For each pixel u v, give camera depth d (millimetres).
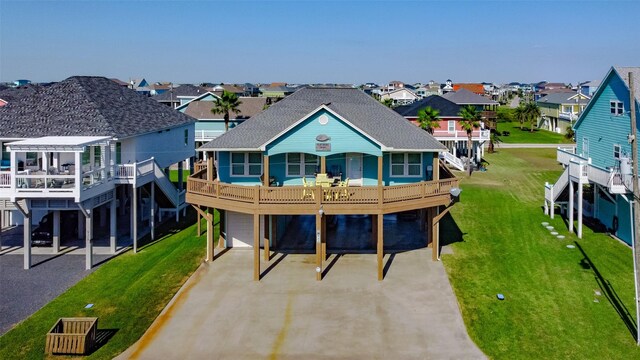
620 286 22469
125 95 36875
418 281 23219
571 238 29234
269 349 17594
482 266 24984
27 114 30672
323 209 23484
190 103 65500
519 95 154000
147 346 17797
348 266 25188
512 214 34219
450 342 17938
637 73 29719
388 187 23609
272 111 30438
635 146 18188
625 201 28422
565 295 21641
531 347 17609
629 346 17641
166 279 23703
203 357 17109
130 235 31391
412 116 54875
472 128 49531
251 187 23562
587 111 35094
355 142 25703
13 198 24547
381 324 19281
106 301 21375
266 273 24375
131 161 31469
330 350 17484
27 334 18609
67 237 30750
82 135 28625
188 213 37438
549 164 54062
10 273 24844
